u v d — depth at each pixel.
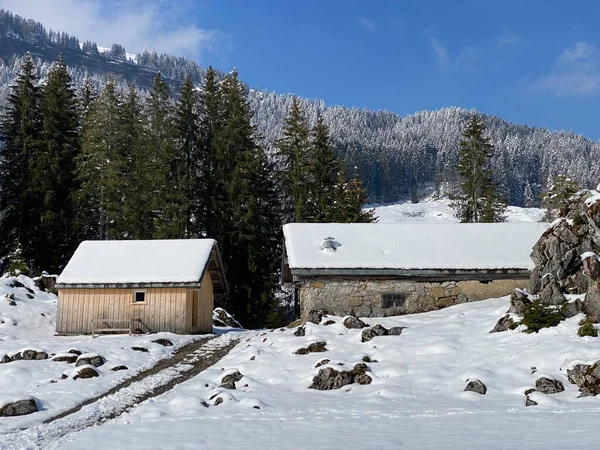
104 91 40.00
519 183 138.38
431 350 14.73
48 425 11.00
